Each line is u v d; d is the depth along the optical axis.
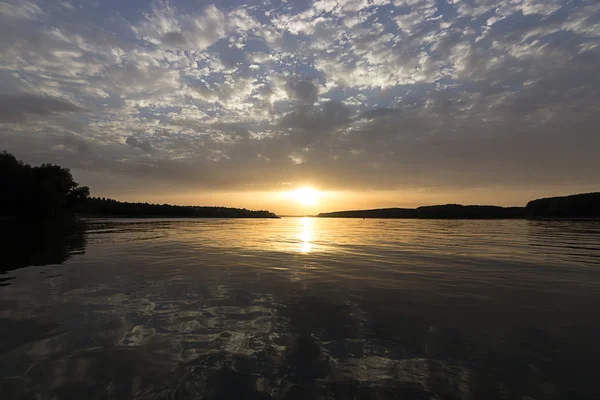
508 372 4.46
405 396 3.88
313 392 3.94
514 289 9.22
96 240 24.31
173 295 8.28
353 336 5.69
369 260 15.17
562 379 4.28
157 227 49.69
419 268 12.85
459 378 4.30
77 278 10.28
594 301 7.96
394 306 7.49
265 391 3.94
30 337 5.48
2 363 4.57
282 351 5.05
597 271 12.19
